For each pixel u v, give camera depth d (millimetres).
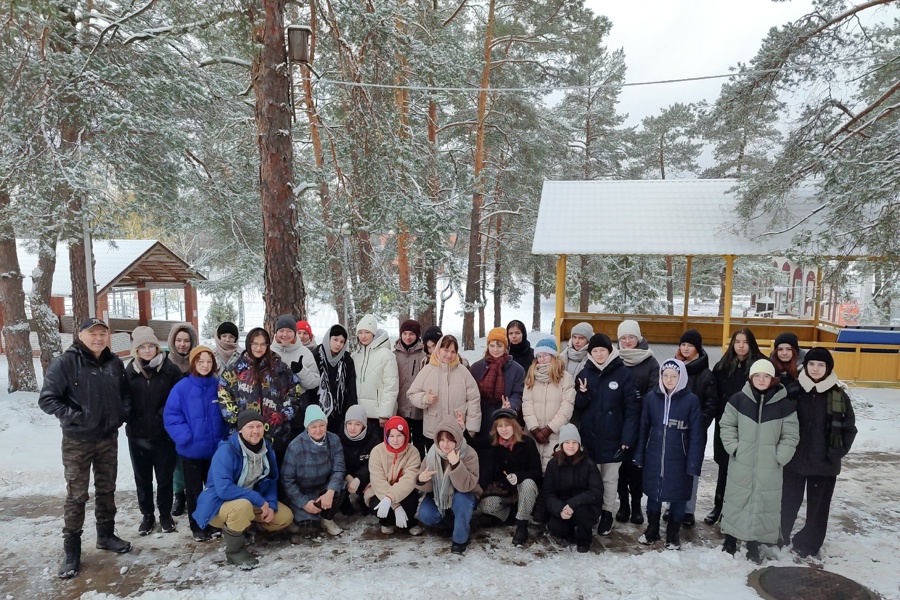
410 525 4512
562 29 16047
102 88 8016
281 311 6574
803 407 4051
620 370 4473
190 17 6996
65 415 3672
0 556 4035
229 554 3877
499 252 23984
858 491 5438
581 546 4152
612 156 24922
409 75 9031
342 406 4855
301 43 6379
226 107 10453
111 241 10547
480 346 21391
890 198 7086
